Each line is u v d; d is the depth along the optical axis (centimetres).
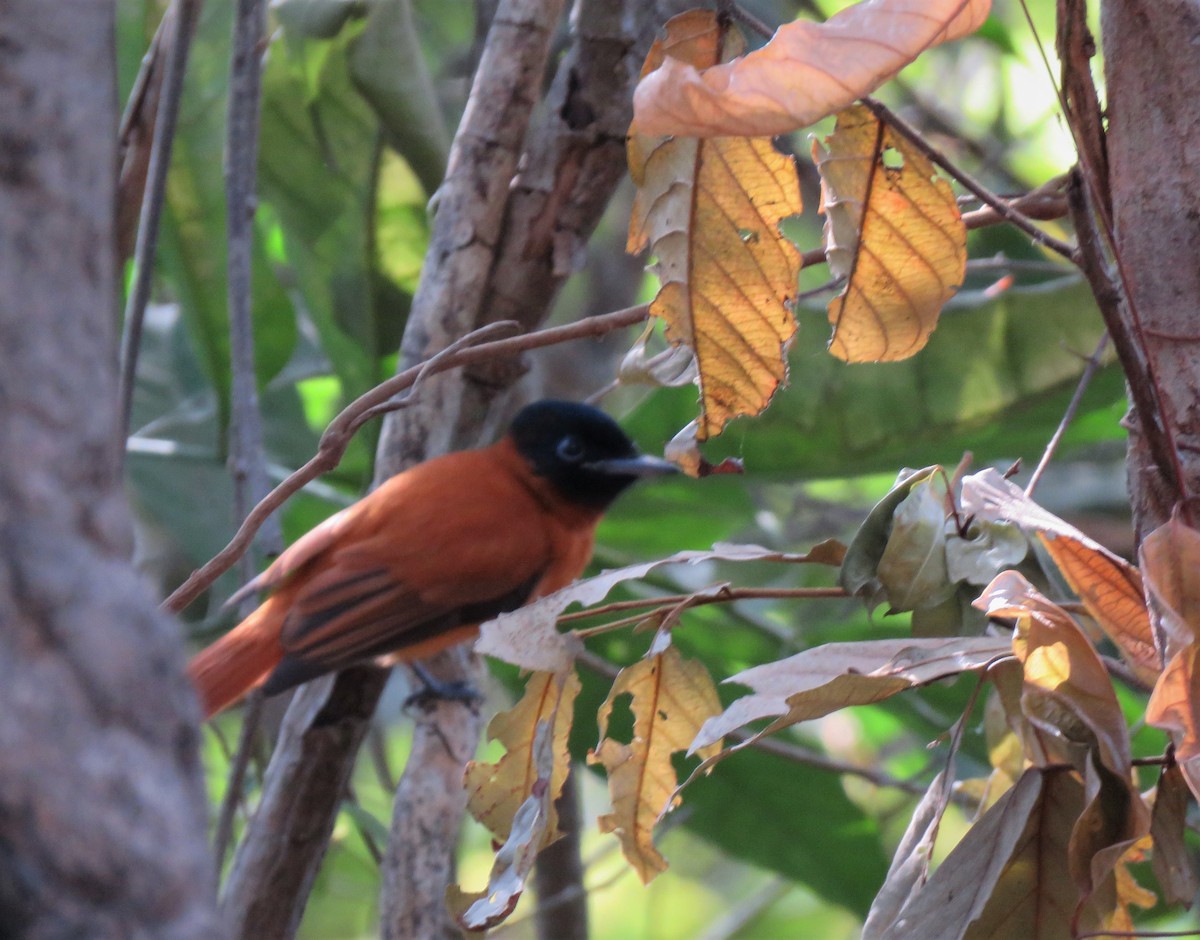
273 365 1045
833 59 445
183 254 1009
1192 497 446
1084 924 477
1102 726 456
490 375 833
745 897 1811
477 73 804
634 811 594
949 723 1070
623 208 1630
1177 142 456
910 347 558
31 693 195
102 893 192
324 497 1313
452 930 884
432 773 820
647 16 804
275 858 796
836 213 539
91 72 220
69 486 205
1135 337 445
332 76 930
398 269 961
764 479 1053
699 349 562
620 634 1122
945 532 538
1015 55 1253
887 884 514
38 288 208
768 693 481
